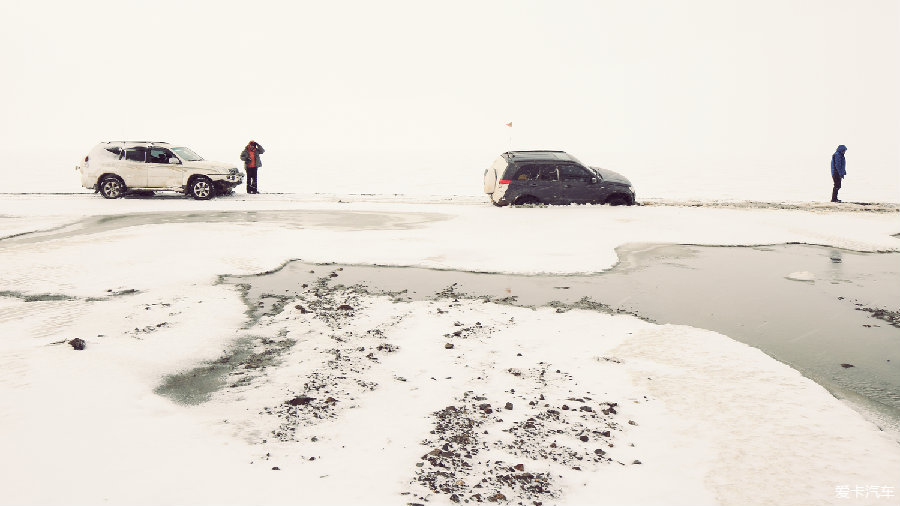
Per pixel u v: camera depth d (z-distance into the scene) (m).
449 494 3.64
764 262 11.00
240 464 3.95
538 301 8.43
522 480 3.84
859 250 12.09
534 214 16.19
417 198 21.70
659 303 8.34
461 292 8.88
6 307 7.52
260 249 11.59
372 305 8.13
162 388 5.29
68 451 3.96
